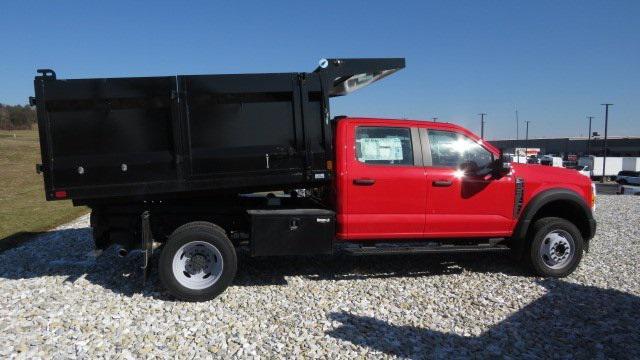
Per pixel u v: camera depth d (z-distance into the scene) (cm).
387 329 454
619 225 1078
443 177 596
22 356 397
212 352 407
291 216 548
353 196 572
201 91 520
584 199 629
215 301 532
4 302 531
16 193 2055
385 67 568
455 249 601
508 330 452
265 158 539
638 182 4225
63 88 498
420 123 604
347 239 582
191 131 523
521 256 635
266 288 579
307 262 701
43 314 492
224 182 532
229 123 531
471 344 423
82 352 404
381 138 589
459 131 615
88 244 859
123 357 395
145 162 517
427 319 479
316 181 568
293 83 539
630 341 428
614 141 7988
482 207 610
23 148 4991
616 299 538
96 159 510
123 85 507
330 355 400
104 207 568
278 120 542
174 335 439
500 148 592
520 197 618
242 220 588
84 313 495
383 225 584
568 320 477
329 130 552
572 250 625
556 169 654
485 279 616
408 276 631
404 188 584
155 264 678
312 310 503
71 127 506
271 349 411
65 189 506
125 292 564
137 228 575
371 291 567
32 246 854
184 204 578
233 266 537
